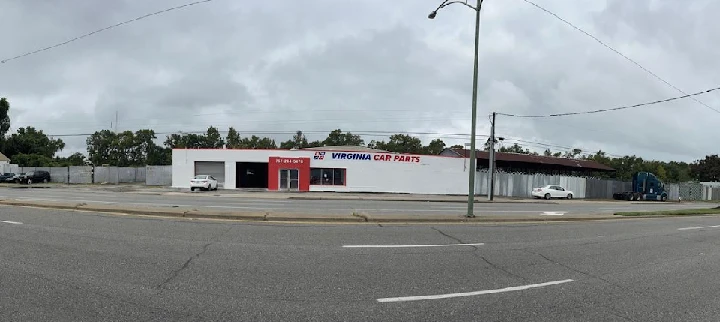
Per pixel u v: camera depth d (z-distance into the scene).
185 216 12.77
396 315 4.75
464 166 43.25
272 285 5.73
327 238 9.58
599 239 11.41
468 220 14.32
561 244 10.20
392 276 6.42
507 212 20.00
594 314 5.02
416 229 11.66
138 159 97.50
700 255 9.53
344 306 4.99
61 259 6.90
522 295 5.70
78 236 9.04
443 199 33.25
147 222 11.34
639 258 8.80
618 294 5.92
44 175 53.06
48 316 4.41
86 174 53.84
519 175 45.03
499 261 7.81
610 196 51.41
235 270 6.45
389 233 10.71
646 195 50.03
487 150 55.03
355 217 13.10
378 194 39.78
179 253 7.52
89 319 4.36
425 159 42.31
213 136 98.56
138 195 28.92
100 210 13.76
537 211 21.64
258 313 4.66
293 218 12.63
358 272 6.58
